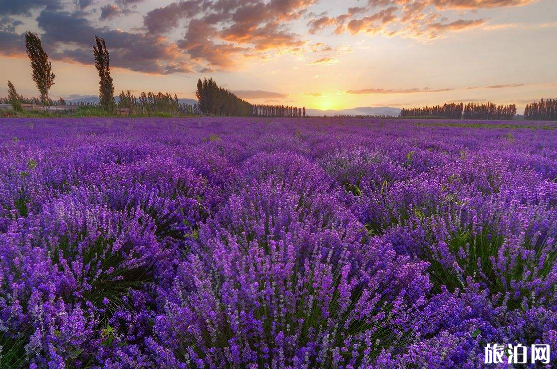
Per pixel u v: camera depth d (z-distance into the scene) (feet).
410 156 20.97
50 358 5.10
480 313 6.41
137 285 8.34
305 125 67.77
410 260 8.54
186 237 10.25
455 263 7.54
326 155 22.80
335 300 6.99
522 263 7.48
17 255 6.97
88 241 8.36
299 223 9.21
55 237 7.75
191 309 6.54
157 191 12.14
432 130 57.47
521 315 6.05
